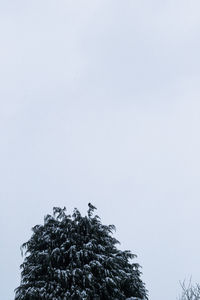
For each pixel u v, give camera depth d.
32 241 19.08
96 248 18.72
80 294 16.56
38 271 17.98
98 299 17.22
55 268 17.59
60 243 18.81
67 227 18.86
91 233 19.48
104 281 17.86
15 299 17.58
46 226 19.34
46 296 16.67
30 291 16.72
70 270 17.34
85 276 17.16
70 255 17.81
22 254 18.92
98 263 17.91
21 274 18.47
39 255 17.81
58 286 16.86
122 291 19.08
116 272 18.67
